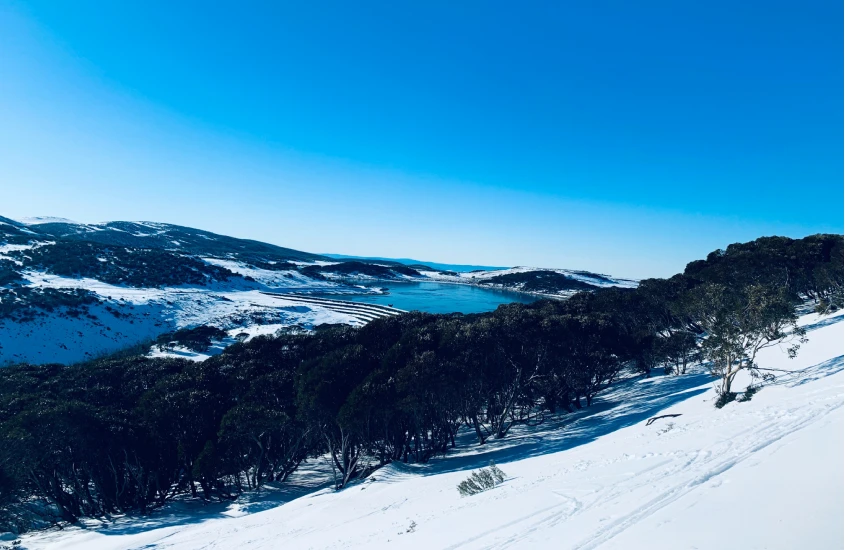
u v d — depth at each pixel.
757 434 12.84
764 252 53.41
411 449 34.00
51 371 36.62
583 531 8.29
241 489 27.44
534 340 33.34
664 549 6.73
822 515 6.69
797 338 31.70
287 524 17.55
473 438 36.09
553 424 35.25
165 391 27.00
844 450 9.27
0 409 24.91
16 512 22.88
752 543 6.33
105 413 24.31
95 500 26.38
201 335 67.25
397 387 25.48
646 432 20.00
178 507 25.05
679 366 44.44
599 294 60.06
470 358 29.42
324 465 33.91
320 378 26.94
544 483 13.66
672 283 52.97
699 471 10.48
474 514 11.72
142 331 75.56
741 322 23.72
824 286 47.22
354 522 15.59
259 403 26.50
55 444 21.80
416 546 10.02
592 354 38.25
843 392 15.77
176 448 25.31
